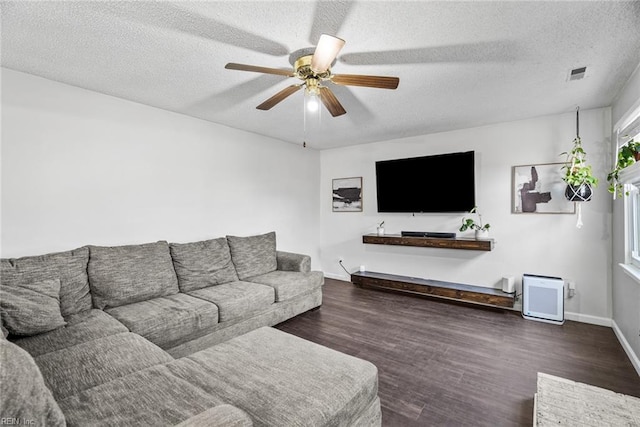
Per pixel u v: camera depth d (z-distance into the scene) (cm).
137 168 294
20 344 168
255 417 112
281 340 179
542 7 153
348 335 284
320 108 308
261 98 283
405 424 167
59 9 155
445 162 391
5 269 197
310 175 514
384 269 464
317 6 153
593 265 313
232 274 324
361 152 485
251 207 409
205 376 137
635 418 165
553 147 332
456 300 375
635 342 230
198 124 346
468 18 162
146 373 137
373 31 174
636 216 251
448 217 405
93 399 116
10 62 213
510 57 204
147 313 219
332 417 119
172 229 322
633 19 161
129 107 288
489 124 368
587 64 214
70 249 251
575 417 166
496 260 369
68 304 212
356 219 493
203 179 351
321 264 535
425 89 259
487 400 188
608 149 302
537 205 342
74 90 254
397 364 231
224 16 161
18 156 227
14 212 225
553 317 311
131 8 155
